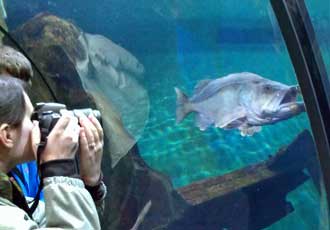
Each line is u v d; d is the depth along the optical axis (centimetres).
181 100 460
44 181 183
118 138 429
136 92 450
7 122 180
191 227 438
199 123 460
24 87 191
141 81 453
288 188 467
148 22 450
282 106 434
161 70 462
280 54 473
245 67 478
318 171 460
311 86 318
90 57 419
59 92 404
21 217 171
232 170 464
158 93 460
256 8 467
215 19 472
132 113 448
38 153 185
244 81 440
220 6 470
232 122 450
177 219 435
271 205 460
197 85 455
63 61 404
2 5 394
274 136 460
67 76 405
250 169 465
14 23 397
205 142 459
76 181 184
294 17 313
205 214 441
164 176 447
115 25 436
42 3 403
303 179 465
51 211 179
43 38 400
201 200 443
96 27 425
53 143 185
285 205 462
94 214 183
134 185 427
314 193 461
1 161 182
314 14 456
